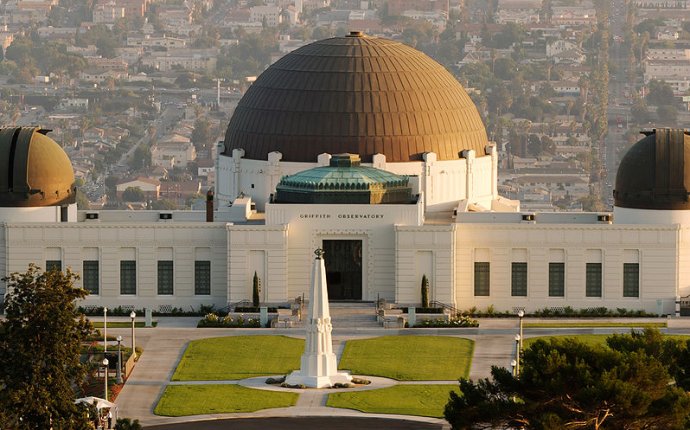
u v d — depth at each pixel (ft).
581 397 653.30
